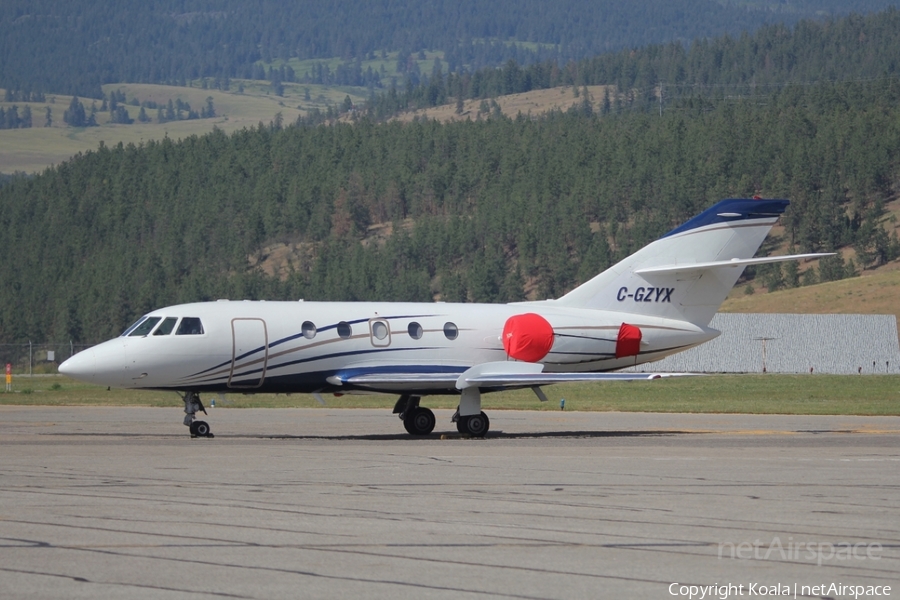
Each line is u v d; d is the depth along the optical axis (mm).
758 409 168125
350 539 49688
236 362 105688
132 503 59219
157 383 104250
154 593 39875
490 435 114500
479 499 61781
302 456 85250
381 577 42531
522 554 46906
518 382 108125
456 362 113688
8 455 84625
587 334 117312
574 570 44125
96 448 91500
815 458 87500
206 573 42906
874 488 67875
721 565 45375
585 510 58219
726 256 122250
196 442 99375
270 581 41750
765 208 122688
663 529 52875
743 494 64812
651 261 120938
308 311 109812
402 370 111312
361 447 94750
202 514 55906
